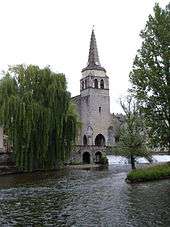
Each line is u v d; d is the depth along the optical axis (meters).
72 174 48.47
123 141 47.03
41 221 18.48
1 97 48.72
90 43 119.00
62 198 25.75
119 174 48.44
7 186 34.59
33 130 48.06
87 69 114.31
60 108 50.69
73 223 17.86
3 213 20.62
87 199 24.81
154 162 79.75
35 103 48.28
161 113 34.56
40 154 49.53
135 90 35.47
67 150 52.69
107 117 113.56
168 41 34.84
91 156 82.81
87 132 110.69
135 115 46.38
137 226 16.83
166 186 29.56
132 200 23.44
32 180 40.59
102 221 18.03
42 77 50.88
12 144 49.00
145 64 35.50
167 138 34.72
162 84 34.19
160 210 19.91
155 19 35.69
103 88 114.12
